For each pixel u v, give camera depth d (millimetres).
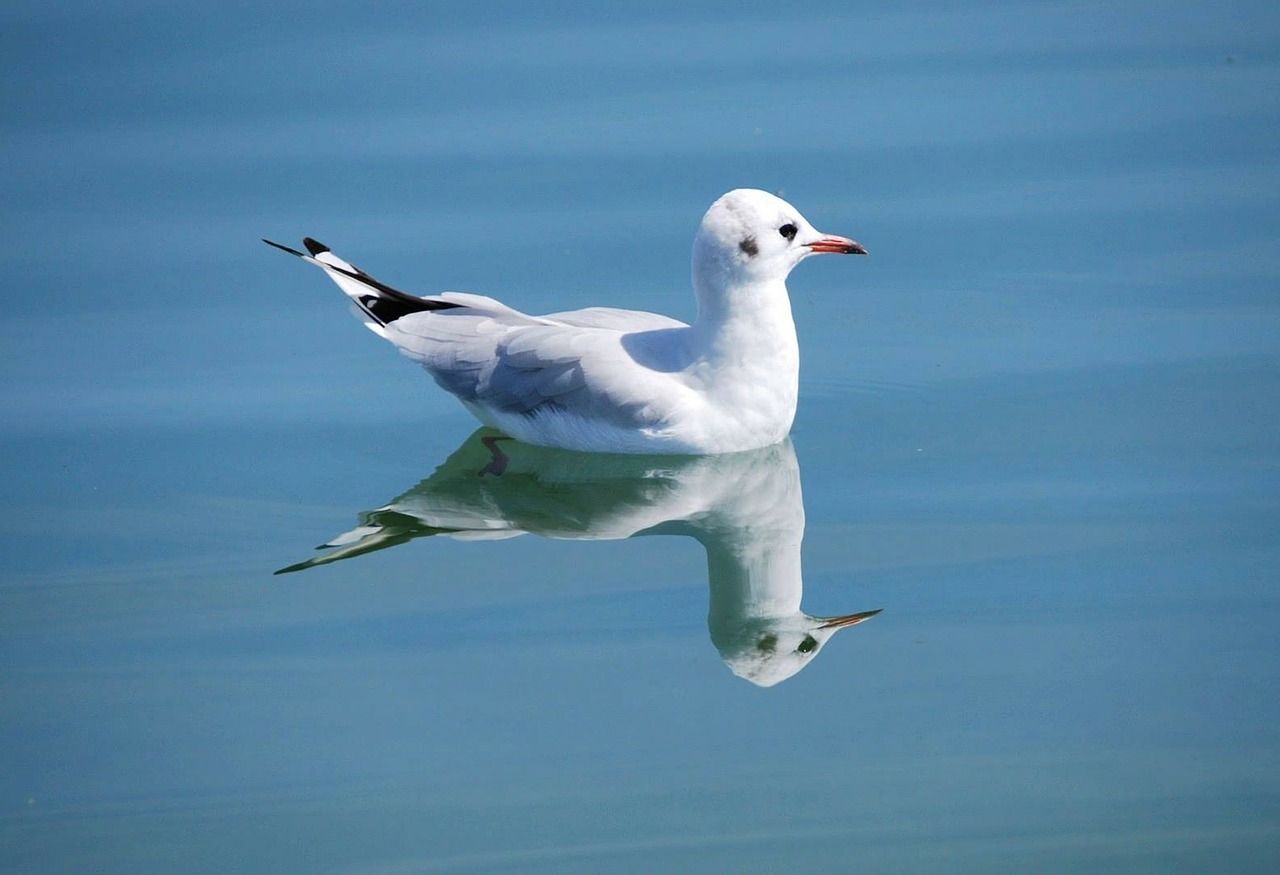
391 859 10070
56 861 10141
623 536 13969
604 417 14820
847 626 12430
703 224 14570
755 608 12734
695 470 14898
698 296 14875
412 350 15633
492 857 10047
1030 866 9805
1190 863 9773
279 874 9984
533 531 14102
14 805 10664
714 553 13586
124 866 10086
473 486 14844
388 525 14195
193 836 10336
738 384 14750
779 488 14555
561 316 15820
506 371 15133
